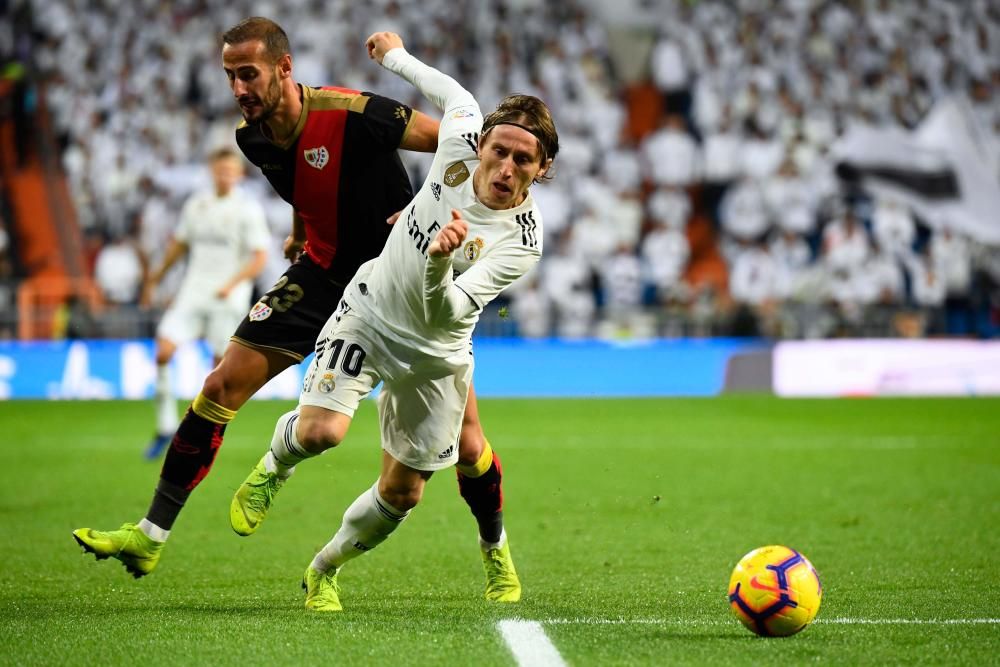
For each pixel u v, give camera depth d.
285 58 16.98
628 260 70.69
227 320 37.69
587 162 76.50
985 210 70.81
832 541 23.19
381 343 16.06
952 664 13.43
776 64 81.00
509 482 32.19
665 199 74.88
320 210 17.62
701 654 13.80
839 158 71.44
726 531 24.47
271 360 17.45
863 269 70.44
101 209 73.94
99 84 78.62
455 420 16.56
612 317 67.62
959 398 62.19
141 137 75.75
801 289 70.62
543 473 34.00
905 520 25.77
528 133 15.46
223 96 78.75
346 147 17.31
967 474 33.44
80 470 34.31
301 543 23.12
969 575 19.64
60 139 77.31
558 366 65.44
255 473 16.84
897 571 20.00
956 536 23.70
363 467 35.41
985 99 81.25
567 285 71.12
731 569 20.39
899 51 81.94
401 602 17.59
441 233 14.15
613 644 14.30
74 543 22.83
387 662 13.39
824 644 14.36
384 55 18.52
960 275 71.75
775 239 73.81
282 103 17.16
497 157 15.55
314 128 17.25
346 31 80.50
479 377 65.12
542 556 21.80
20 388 62.00
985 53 83.69
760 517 26.30
